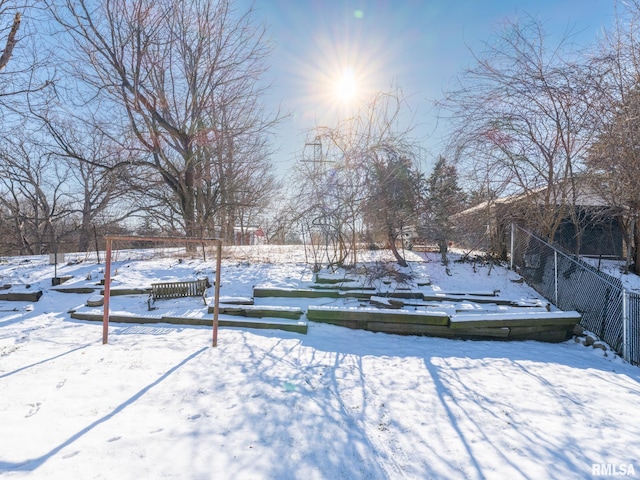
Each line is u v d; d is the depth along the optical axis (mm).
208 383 4066
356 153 8781
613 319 5938
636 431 3410
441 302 7375
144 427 3131
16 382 3947
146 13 12398
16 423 3123
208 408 3516
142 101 13086
